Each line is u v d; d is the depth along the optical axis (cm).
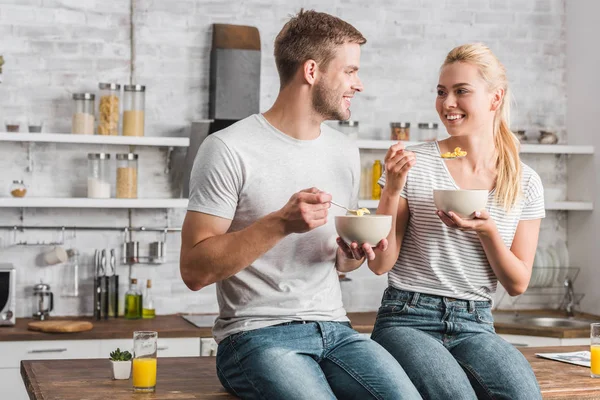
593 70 561
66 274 508
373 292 554
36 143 503
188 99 524
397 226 292
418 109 564
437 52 567
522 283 285
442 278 284
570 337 479
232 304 257
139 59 519
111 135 491
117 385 258
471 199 266
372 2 557
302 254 257
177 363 294
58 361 292
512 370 258
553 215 585
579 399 264
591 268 562
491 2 577
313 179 262
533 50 585
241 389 244
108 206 482
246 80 510
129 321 491
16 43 502
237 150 253
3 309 466
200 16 526
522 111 584
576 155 579
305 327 252
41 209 505
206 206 250
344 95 263
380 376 238
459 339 279
